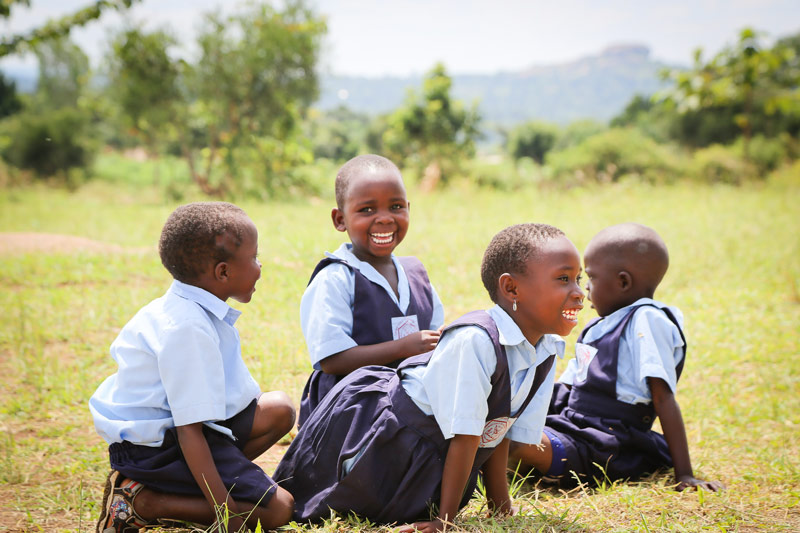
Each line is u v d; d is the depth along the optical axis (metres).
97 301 5.83
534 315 2.39
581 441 3.15
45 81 44.41
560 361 4.76
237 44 17.58
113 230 10.54
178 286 2.59
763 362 5.00
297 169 18.81
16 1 11.12
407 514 2.48
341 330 2.93
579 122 68.06
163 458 2.46
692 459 3.39
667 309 3.23
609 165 21.28
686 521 2.56
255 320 5.32
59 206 15.13
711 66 17.52
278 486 2.57
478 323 2.38
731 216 10.86
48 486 3.02
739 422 3.97
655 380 3.10
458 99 22.30
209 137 19.28
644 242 3.26
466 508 2.70
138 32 16.86
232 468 2.52
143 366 2.49
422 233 8.87
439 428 2.44
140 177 26.92
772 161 20.77
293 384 4.21
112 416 2.51
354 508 2.52
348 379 2.71
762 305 6.40
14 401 3.95
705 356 5.04
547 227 2.43
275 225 9.48
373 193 3.03
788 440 3.70
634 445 3.19
